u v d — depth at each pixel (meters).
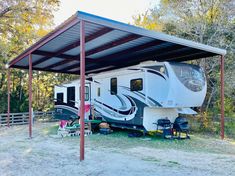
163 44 7.48
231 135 8.99
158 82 7.76
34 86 18.48
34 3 15.39
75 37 7.04
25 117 13.66
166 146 6.71
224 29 12.57
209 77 12.42
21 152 5.92
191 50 8.14
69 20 5.56
